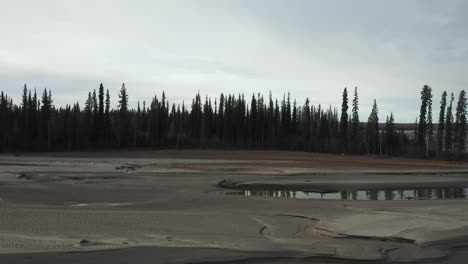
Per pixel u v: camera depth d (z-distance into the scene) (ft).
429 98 343.26
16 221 57.26
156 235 49.78
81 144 337.93
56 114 362.94
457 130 331.77
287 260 37.17
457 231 51.70
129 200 87.76
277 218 66.03
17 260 34.27
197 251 38.83
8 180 119.24
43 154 281.54
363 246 43.55
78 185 109.40
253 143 378.12
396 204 83.82
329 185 123.13
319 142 375.25
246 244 43.21
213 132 398.62
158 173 149.07
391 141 350.64
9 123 340.39
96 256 36.17
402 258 39.42
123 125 353.72
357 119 364.17
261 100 398.83
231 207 79.20
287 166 187.42
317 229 56.03
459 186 125.49
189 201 86.79
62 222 57.26
